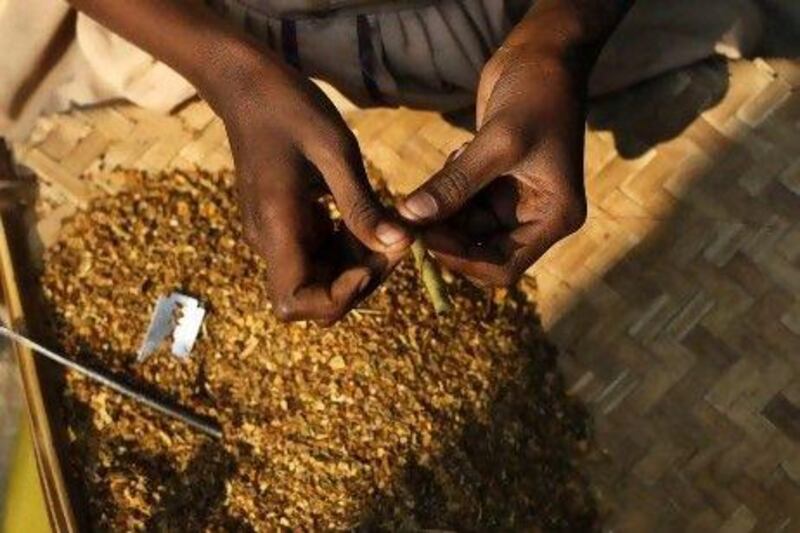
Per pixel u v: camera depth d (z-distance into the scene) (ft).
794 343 2.94
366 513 3.00
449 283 3.08
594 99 3.05
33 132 3.12
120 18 2.54
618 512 2.93
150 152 3.13
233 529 3.01
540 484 2.99
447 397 3.04
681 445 2.93
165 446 3.04
